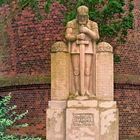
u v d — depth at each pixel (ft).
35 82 67.56
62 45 41.45
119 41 63.52
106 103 40.86
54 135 41.01
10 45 70.59
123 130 67.46
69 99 40.93
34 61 68.80
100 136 40.50
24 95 68.44
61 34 67.87
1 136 40.42
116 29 57.26
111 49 41.37
